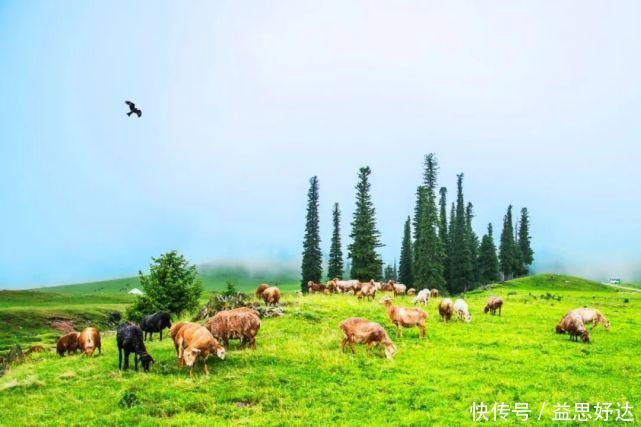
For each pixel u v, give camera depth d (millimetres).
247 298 39938
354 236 83000
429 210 90062
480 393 19000
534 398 18531
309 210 91750
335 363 22422
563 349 26766
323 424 15953
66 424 16219
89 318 88500
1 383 21625
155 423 16062
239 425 15906
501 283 102500
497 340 28500
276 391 18906
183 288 50500
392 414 16844
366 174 83812
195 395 18344
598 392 19359
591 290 98062
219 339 23828
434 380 20484
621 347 27703
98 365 23156
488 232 117750
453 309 36062
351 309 36438
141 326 29703
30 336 70688
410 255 103188
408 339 28234
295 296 47125
